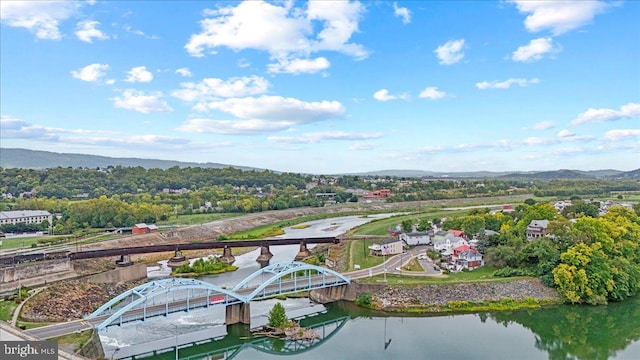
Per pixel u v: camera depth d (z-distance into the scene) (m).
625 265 96.56
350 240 160.12
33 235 173.88
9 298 85.88
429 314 86.69
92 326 66.50
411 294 91.00
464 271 104.81
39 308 82.19
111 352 70.25
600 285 91.19
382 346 71.50
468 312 87.25
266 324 81.81
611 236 104.12
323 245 170.88
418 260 117.75
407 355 67.75
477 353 68.25
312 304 94.62
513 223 147.50
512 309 87.88
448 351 69.12
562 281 91.31
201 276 127.62
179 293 97.75
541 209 143.50
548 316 84.62
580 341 72.88
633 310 87.00
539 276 96.38
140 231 186.50
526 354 67.75
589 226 101.56
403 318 85.44
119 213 199.00
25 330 65.44
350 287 95.31
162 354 69.75
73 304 89.81
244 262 149.38
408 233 148.25
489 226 149.50
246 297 81.62
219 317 86.94
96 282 107.12
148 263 146.12
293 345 73.44
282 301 97.25
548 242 102.19
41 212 196.62
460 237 126.25
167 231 191.12
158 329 80.56
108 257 137.12
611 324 80.31
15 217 186.12
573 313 85.81
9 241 158.00
